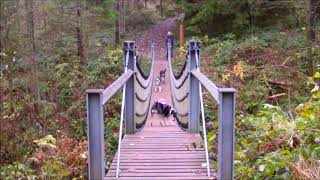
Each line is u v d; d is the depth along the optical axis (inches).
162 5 1305.4
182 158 200.2
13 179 259.1
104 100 139.3
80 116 437.1
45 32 658.2
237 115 342.0
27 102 479.8
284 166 175.3
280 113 253.6
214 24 823.7
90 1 846.5
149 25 1197.1
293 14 658.8
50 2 647.8
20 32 558.3
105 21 846.5
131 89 255.4
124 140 239.0
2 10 527.2
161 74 563.2
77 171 235.8
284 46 584.7
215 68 532.7
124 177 173.8
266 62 522.3
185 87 271.1
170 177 173.3
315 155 177.8
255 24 785.6
